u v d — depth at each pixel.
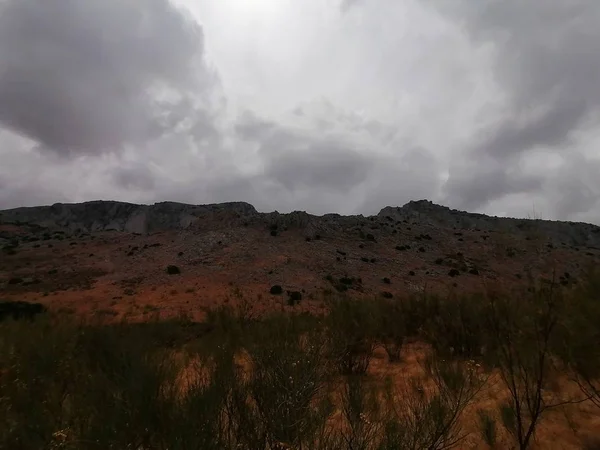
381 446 2.96
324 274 49.12
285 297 37.47
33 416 3.28
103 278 50.94
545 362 4.83
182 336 11.42
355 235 71.62
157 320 13.20
